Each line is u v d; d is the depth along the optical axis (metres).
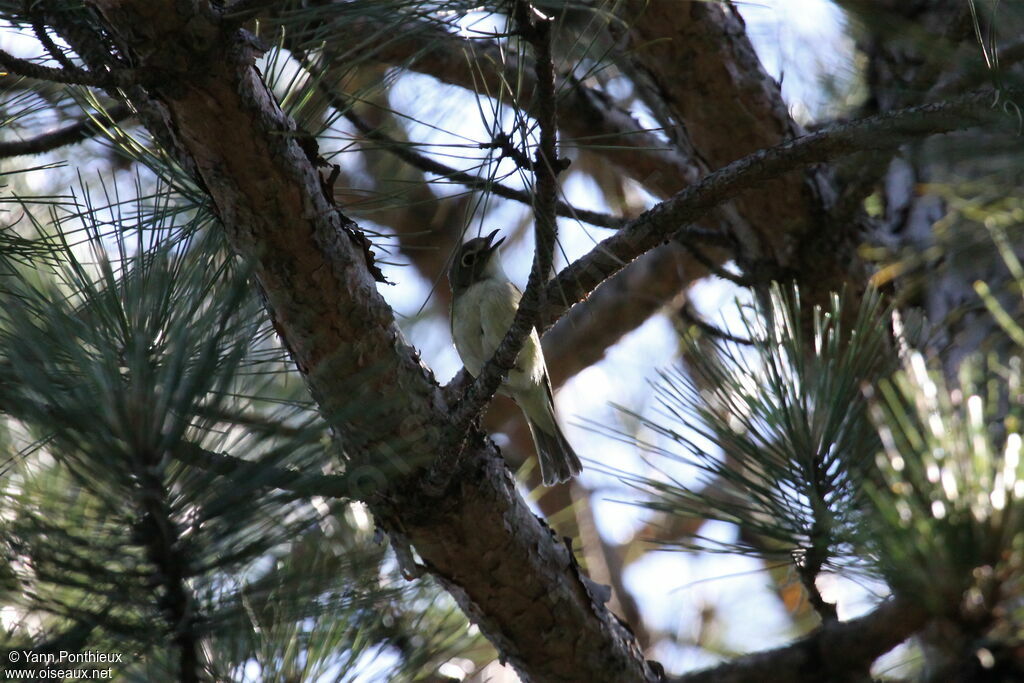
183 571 2.99
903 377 4.21
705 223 9.24
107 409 2.94
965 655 3.46
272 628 4.21
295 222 4.92
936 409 3.88
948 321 6.81
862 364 5.11
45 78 4.60
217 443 3.20
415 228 12.48
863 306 5.38
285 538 3.10
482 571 5.71
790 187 8.18
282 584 3.43
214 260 4.88
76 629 3.09
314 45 4.95
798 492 4.85
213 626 3.09
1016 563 3.37
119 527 3.02
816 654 4.25
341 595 4.05
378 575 4.46
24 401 2.96
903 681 4.30
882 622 4.05
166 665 3.30
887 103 8.44
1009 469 3.44
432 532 5.47
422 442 5.27
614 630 6.23
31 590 3.12
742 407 5.25
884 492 3.86
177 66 4.39
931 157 5.35
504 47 4.80
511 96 4.65
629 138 9.34
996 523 3.38
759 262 8.70
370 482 3.87
